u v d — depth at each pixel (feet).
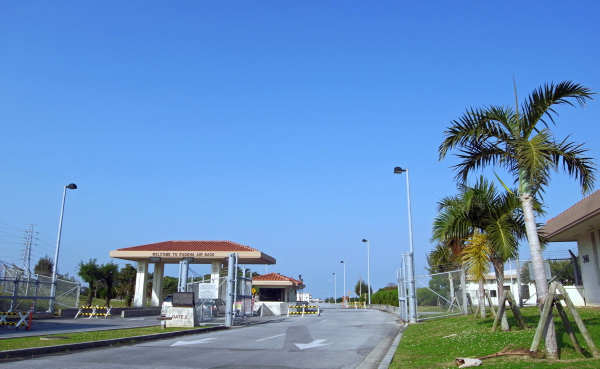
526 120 36.76
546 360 30.89
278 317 118.01
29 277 88.63
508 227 52.60
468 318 69.72
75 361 36.91
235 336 62.64
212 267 126.00
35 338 48.91
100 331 59.41
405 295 86.99
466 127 38.19
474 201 53.11
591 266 76.38
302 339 59.16
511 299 46.14
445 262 88.99
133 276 201.05
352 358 42.45
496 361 32.27
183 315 72.64
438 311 93.61
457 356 36.99
